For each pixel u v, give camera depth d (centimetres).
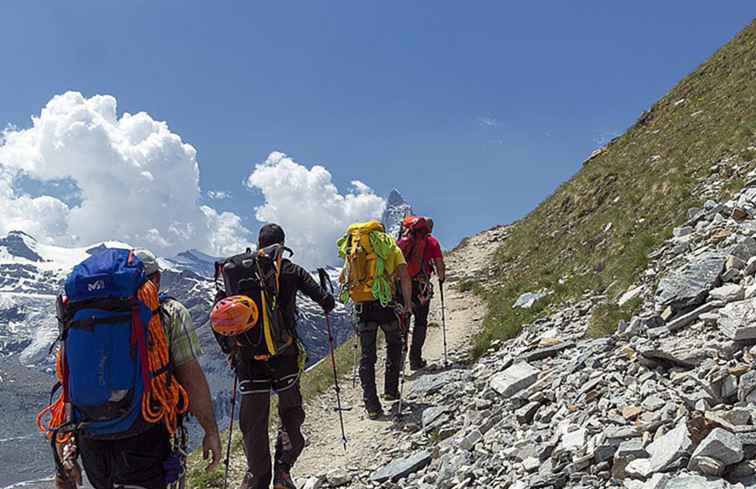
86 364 464
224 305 679
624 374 834
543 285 1933
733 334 719
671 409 676
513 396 984
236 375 782
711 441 548
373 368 1202
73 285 481
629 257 1445
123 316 475
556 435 768
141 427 475
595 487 623
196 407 510
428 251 1425
